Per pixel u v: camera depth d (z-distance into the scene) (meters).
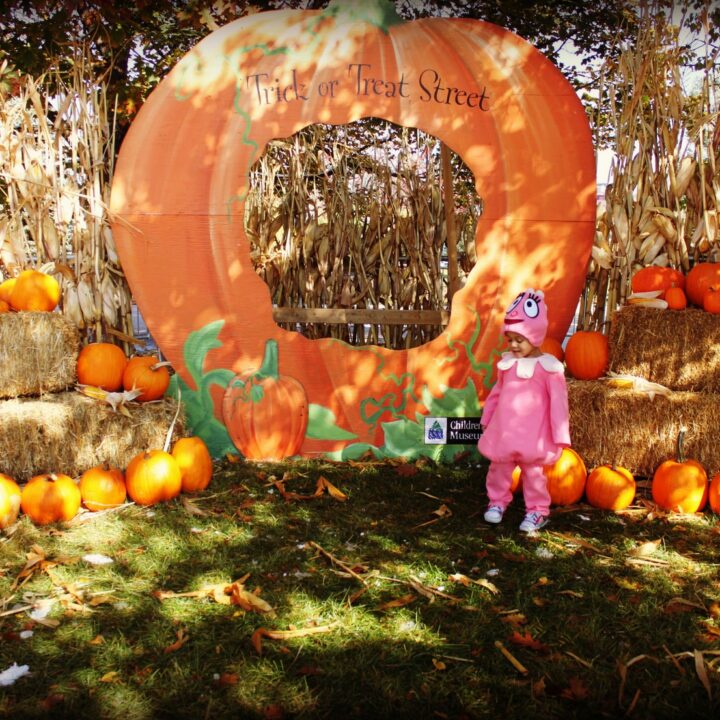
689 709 2.71
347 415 5.60
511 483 4.60
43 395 5.00
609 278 5.84
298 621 3.29
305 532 4.28
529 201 5.45
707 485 4.71
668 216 5.57
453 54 5.42
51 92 6.01
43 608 3.36
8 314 4.83
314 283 7.13
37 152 5.58
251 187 7.18
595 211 5.49
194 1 7.27
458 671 2.92
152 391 5.20
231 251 5.42
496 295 5.52
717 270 5.18
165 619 3.29
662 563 3.90
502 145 5.41
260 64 5.34
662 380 5.03
